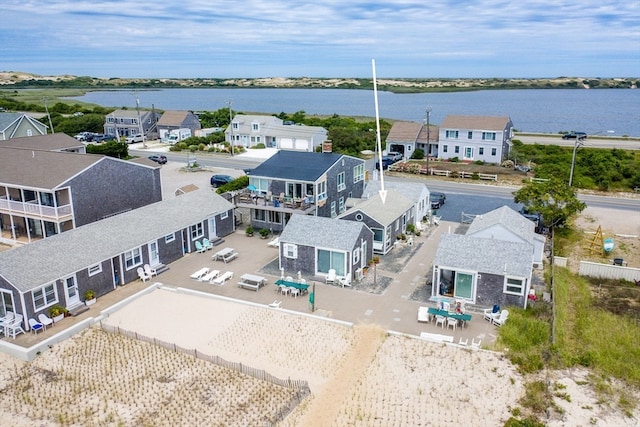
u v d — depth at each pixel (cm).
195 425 1988
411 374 2319
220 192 5147
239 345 2588
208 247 3959
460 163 7569
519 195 4391
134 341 2634
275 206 4219
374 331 2684
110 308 2920
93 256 3092
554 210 4178
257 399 2152
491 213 3809
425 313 2814
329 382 2266
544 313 2862
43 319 2720
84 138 9488
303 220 3569
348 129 9938
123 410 2081
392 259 3766
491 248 3052
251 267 3603
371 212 3831
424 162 7681
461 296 3069
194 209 4028
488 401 2131
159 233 3578
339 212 4847
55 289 2839
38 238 4059
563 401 2133
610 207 5338
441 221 4741
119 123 10300
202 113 13662
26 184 3853
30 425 1995
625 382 2278
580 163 7219
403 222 4206
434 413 2052
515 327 2691
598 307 3027
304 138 8575
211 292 3189
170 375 2330
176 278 3416
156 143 9644
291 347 2558
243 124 9175
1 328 2677
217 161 7719
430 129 8288
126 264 3328
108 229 3400
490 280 2966
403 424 1986
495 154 7481
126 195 4412
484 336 2656
